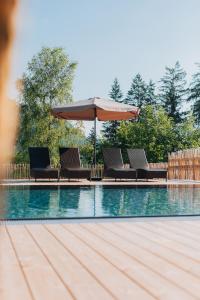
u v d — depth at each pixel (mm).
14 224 5410
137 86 60719
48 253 3748
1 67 272
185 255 3762
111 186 12555
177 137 41281
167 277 3006
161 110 43219
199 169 15875
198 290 2701
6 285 2701
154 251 3926
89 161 35094
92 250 3930
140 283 2838
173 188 12688
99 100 15719
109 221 5844
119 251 3902
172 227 5422
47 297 2494
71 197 10555
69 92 30516
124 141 41375
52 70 30500
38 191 11273
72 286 2734
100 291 2641
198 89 57969
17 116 302
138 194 11375
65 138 30391
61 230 5035
